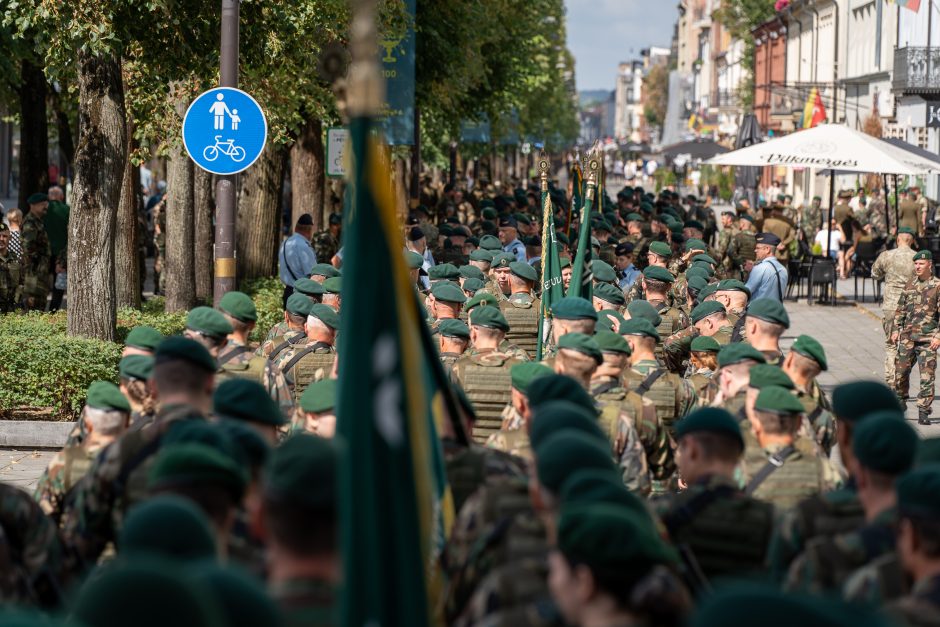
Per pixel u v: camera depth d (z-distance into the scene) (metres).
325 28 23.34
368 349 5.98
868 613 4.12
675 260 27.80
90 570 8.12
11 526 7.79
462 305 18.11
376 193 6.03
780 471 9.63
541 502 7.07
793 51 103.00
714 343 15.35
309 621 5.58
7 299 29.30
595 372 11.69
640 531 5.29
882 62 74.00
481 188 68.31
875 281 43.00
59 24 19.92
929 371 23.05
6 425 18.67
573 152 24.94
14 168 79.88
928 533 6.29
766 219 41.62
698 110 173.12
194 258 28.70
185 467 6.36
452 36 39.66
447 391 8.62
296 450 5.78
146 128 24.89
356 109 6.01
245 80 24.62
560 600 5.39
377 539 5.77
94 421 9.27
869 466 7.29
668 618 5.27
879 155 34.47
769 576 7.96
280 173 33.69
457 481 8.79
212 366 8.82
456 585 7.53
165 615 3.93
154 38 22.02
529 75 59.00
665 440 11.49
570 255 24.56
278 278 33.09
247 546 7.22
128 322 23.22
